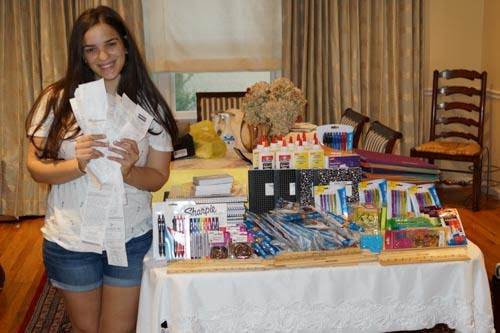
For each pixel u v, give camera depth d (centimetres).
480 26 541
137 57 203
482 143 513
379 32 516
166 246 205
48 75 483
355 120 412
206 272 199
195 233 206
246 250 203
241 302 199
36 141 199
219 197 215
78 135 196
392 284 204
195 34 516
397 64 523
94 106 188
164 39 514
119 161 192
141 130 195
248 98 306
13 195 494
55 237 201
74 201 199
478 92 509
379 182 225
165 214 205
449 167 566
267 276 199
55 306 348
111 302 209
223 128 354
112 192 194
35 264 408
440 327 246
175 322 195
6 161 491
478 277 210
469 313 206
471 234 446
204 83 544
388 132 342
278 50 524
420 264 205
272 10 515
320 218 216
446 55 545
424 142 555
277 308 201
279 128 300
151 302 201
